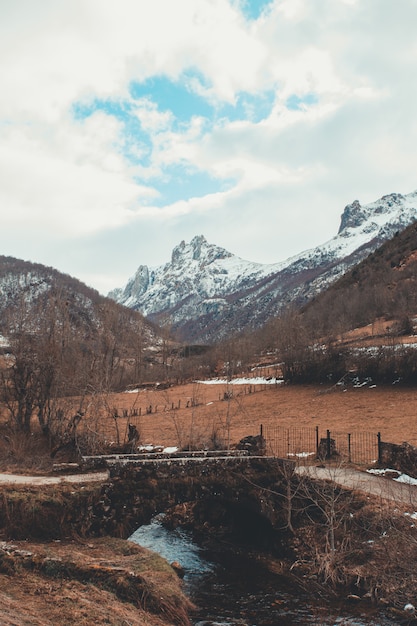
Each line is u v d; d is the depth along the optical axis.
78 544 20.28
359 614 16.92
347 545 20.55
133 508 22.64
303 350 70.56
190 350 127.81
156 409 59.69
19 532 20.00
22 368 39.38
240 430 45.34
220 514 27.44
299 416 50.84
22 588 15.69
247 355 97.19
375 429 40.75
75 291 158.25
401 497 21.70
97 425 37.53
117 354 74.12
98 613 14.74
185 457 25.91
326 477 25.50
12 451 33.78
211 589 19.22
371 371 61.44
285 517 23.56
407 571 18.02
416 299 109.88
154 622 15.41
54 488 21.80
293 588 19.25
